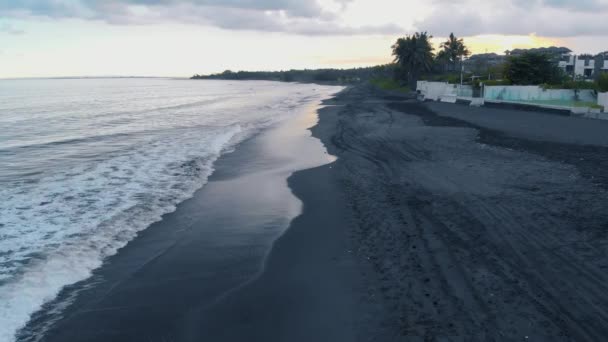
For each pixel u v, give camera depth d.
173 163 16.80
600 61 64.88
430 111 34.19
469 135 20.62
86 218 10.31
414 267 7.11
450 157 15.74
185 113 40.94
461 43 80.25
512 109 32.97
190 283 7.17
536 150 16.22
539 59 39.47
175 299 6.67
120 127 29.39
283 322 5.95
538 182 11.74
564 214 9.12
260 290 6.87
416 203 10.45
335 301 6.36
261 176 14.54
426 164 14.80
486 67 75.81
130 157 18.11
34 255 8.22
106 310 6.38
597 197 10.16
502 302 5.91
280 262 7.88
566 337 5.13
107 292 6.89
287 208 11.04
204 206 11.31
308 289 6.80
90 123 31.92
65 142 22.48
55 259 8.05
